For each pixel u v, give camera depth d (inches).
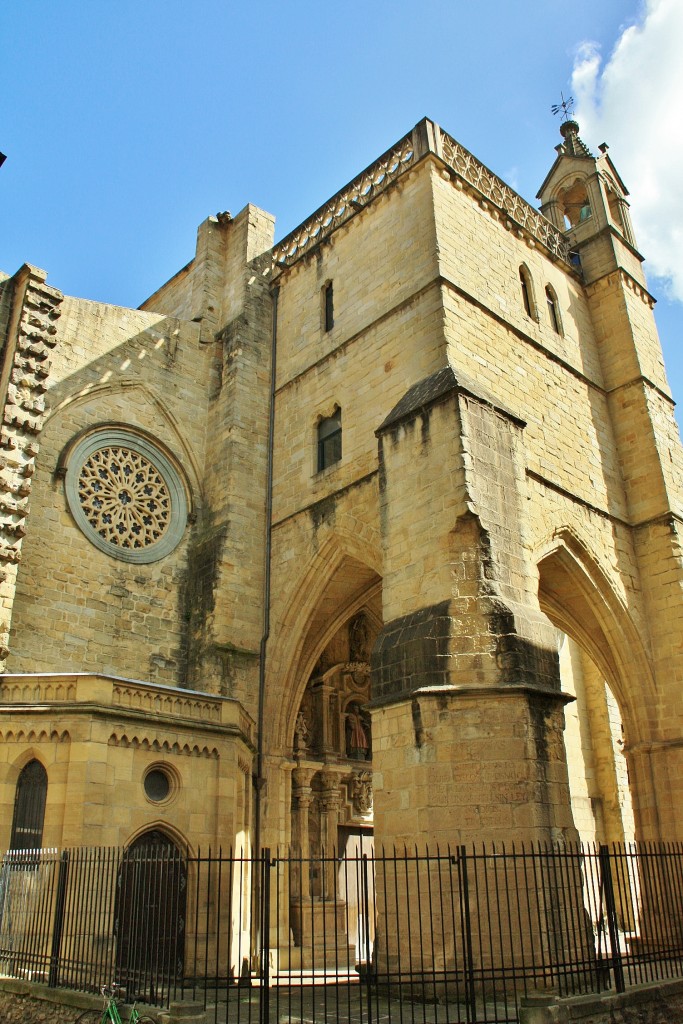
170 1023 428.8
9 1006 542.9
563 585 1002.1
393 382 941.2
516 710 633.6
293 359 1125.7
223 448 1093.8
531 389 991.0
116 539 1005.8
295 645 984.3
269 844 906.7
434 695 655.8
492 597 687.7
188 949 656.4
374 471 930.1
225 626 981.2
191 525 1080.2
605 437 1095.0
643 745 943.0
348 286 1070.4
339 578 996.6
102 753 661.9
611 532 1022.4
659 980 572.1
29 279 921.5
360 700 1156.5
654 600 1017.5
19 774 666.2
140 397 1095.0
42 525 937.5
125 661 956.6
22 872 615.5
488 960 575.8
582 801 1321.4
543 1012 454.6
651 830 910.4
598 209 1242.0
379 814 668.1
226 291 1225.4
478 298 968.3
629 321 1151.0
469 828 614.2
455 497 732.7
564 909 594.2
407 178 1021.2
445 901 600.4
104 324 1083.9
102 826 644.1
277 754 953.5
